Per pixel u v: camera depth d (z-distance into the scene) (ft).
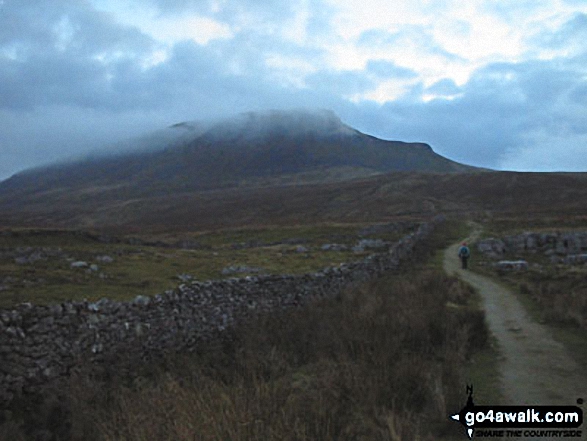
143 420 20.03
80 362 31.07
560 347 36.91
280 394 23.03
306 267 69.62
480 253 122.52
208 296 43.83
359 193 510.17
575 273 73.72
